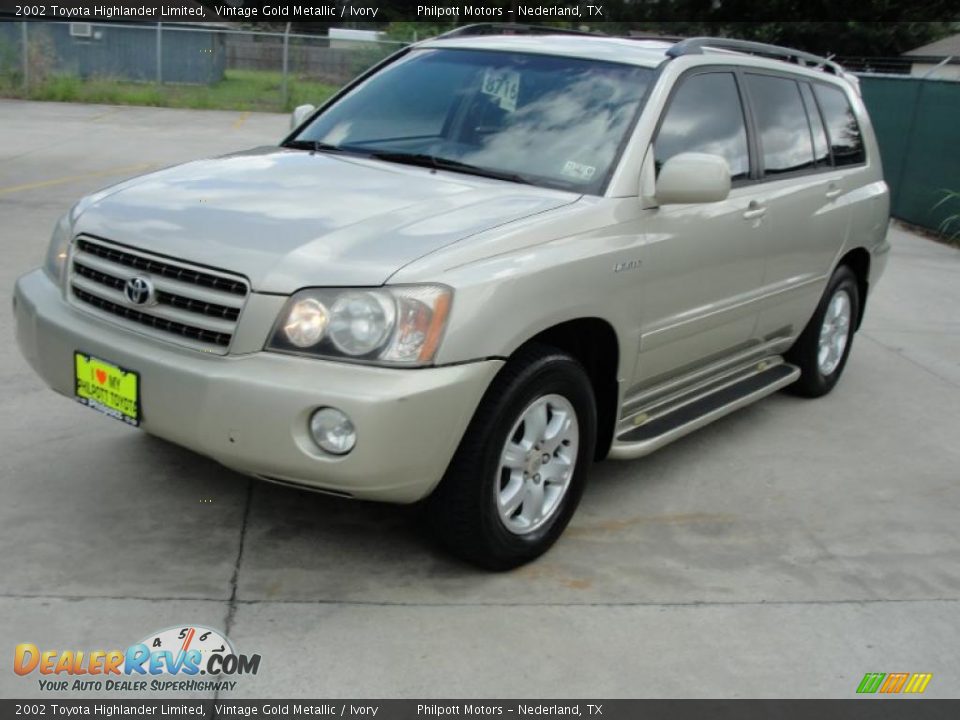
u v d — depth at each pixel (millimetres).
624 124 4250
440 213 3648
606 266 3850
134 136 16688
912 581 4020
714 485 4797
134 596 3420
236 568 3656
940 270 10695
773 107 5285
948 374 6941
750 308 4988
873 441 5570
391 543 3928
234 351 3273
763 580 3922
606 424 4242
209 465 4453
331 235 3422
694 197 4000
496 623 3451
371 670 3145
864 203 6027
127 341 3473
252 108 24297
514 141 4336
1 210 9609
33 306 3822
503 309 3396
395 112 4711
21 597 3350
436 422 3250
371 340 3199
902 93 14070
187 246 3438
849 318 6297
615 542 4129
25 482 4168
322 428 3182
